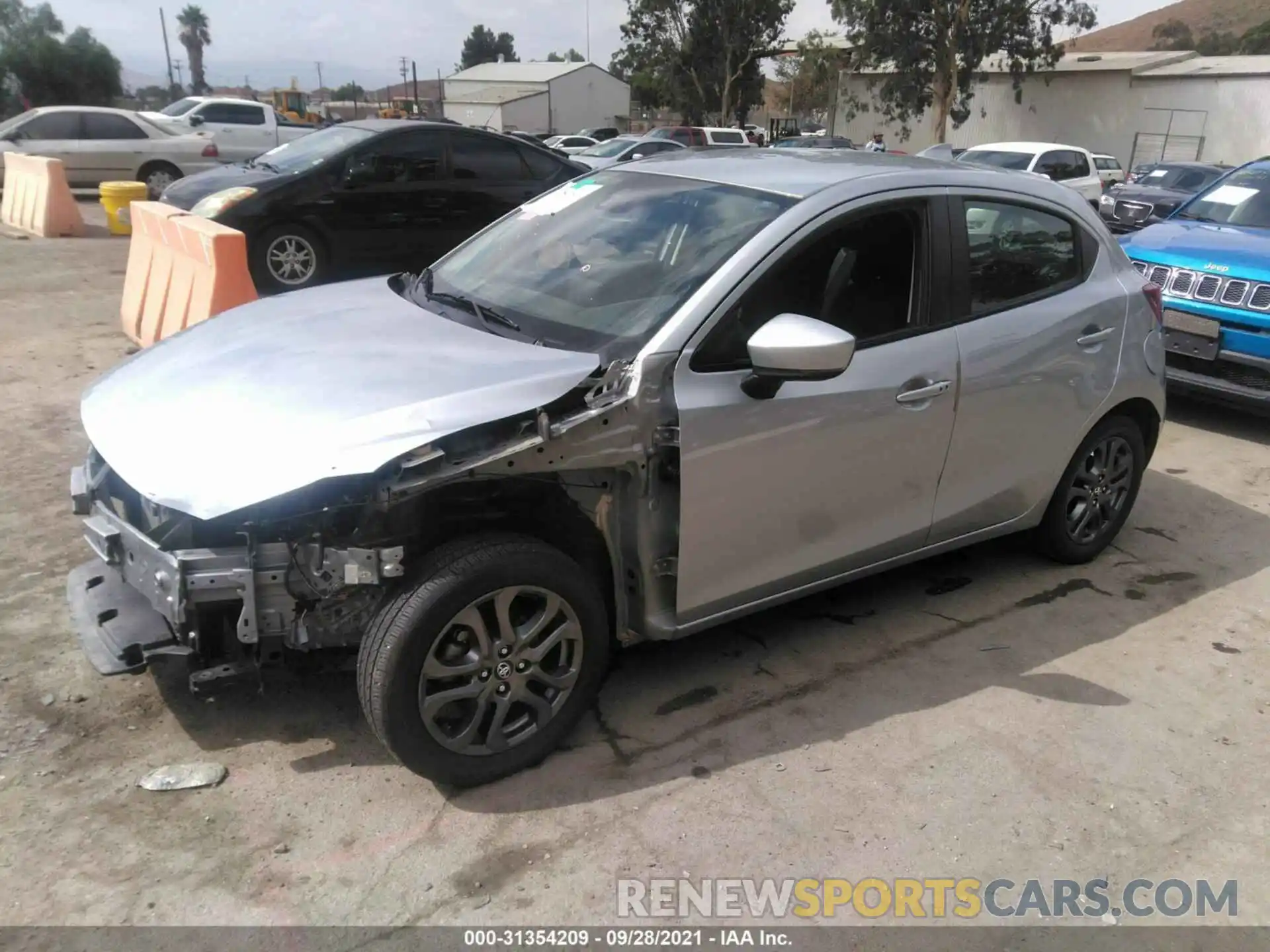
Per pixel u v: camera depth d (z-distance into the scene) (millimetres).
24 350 7371
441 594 2643
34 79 45500
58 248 12391
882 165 3713
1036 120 42469
